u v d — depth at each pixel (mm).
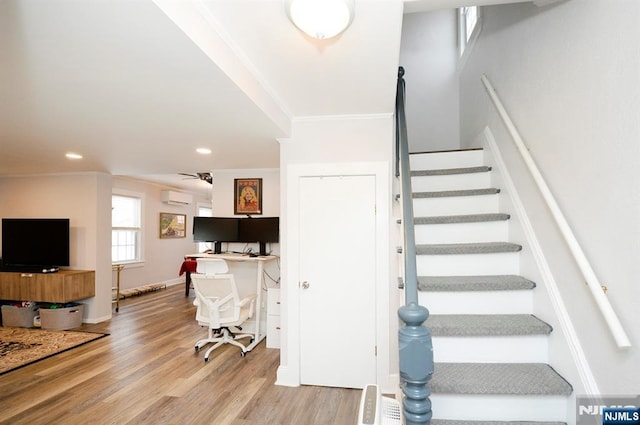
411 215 1506
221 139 3064
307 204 2967
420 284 1957
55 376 3062
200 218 4559
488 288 1950
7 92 1974
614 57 1289
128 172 4906
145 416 2416
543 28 1896
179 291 7324
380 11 1472
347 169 2908
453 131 4352
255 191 4730
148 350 3750
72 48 1487
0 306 4832
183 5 1360
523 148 2008
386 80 2191
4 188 5141
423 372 1108
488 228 2436
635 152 1179
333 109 2754
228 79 1783
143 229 7141
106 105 2191
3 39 1407
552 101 1793
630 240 1210
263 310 4457
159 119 2473
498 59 2689
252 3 1436
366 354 2871
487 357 1773
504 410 1553
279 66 1997
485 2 1493
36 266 4816
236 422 2355
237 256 4277
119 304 6023
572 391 1519
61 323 4480
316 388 2877
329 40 1706
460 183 2918
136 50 1501
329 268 2932
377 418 1202
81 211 4875
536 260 1920
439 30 4484
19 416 2400
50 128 2697
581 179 1521
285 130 2803
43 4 1178
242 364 3379
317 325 2938
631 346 1200
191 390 2816
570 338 1566
